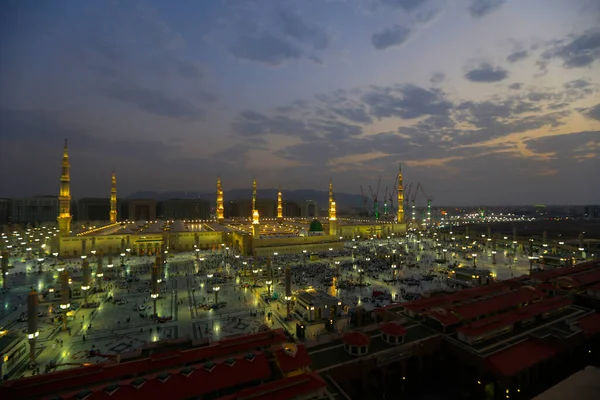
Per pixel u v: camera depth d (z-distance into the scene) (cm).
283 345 5150
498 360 5588
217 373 4534
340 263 15338
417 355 6088
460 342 6178
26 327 7931
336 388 4956
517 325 6831
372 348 5916
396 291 10825
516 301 7394
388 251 18325
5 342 6103
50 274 13488
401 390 5844
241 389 4566
